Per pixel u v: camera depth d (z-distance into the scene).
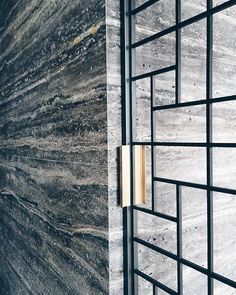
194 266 0.64
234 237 1.13
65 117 0.99
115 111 0.80
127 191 0.79
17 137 1.40
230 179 1.12
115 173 0.81
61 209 1.05
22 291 1.41
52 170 1.09
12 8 1.39
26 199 1.33
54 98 1.05
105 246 0.82
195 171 1.01
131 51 0.79
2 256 1.67
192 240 1.01
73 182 0.96
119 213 0.82
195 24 0.99
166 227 0.93
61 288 1.07
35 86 1.19
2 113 1.58
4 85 1.53
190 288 1.00
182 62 0.96
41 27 1.13
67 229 1.01
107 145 0.80
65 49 0.97
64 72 0.98
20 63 1.33
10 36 1.43
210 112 0.60
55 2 1.03
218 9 0.56
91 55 0.85
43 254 1.19
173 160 0.96
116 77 0.80
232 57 1.10
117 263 0.82
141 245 0.86
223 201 1.09
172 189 0.95
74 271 0.98
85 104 0.88
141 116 0.86
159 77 0.90
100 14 0.80
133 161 0.79
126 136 0.79
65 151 1.00
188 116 0.99
